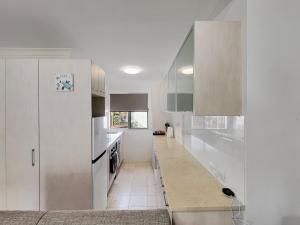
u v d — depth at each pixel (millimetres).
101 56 3645
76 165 2590
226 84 1644
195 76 1641
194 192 1813
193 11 2121
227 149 1862
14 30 2592
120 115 6465
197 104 1639
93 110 3412
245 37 1555
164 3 1991
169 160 2910
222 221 1577
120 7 2057
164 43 3035
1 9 2086
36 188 2580
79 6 2035
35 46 3178
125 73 5016
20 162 2572
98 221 1329
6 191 2574
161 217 1390
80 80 2590
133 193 4062
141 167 5812
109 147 4078
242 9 1600
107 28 2537
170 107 3227
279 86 1535
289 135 1534
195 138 3006
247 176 1546
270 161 1539
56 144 2582
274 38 1524
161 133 5730
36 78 2568
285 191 1539
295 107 1523
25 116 2562
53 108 2576
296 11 1493
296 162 1531
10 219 1338
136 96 6332
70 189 2594
